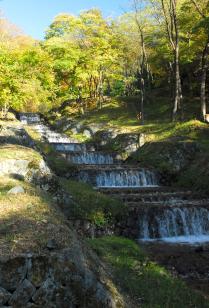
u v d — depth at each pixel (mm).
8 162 11609
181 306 6625
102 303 5430
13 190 7938
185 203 14578
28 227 5938
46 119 44781
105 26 39188
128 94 47781
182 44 31438
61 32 39000
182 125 25562
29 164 11961
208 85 37031
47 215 6645
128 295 6594
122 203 13438
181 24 31328
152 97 40844
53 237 5711
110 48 39062
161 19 34125
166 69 40656
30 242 5461
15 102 23672
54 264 5203
